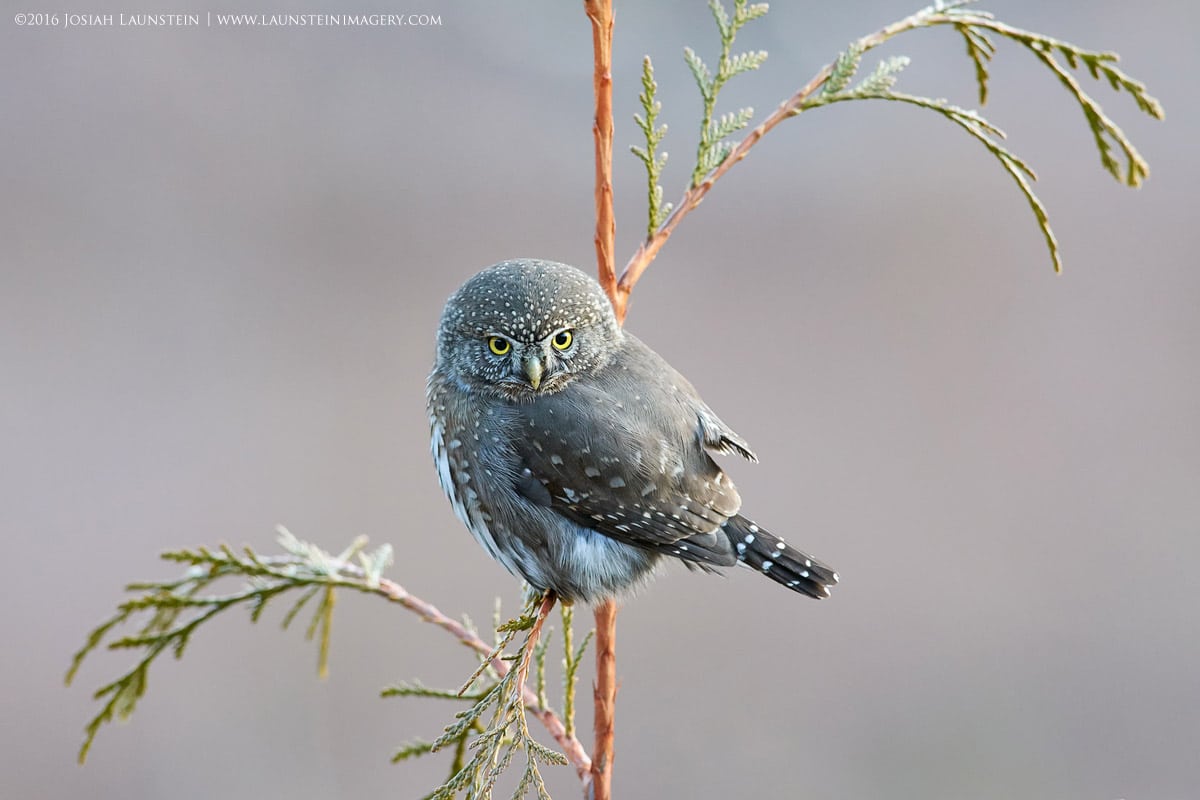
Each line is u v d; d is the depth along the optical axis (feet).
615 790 34.24
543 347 20.07
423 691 19.03
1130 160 19.60
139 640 19.12
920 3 60.95
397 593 19.54
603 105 17.49
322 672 19.93
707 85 18.71
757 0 59.72
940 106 18.86
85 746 19.13
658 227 18.34
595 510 20.22
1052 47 19.48
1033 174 18.88
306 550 19.88
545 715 18.28
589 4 17.37
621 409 20.16
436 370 21.62
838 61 18.81
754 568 20.54
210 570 19.38
